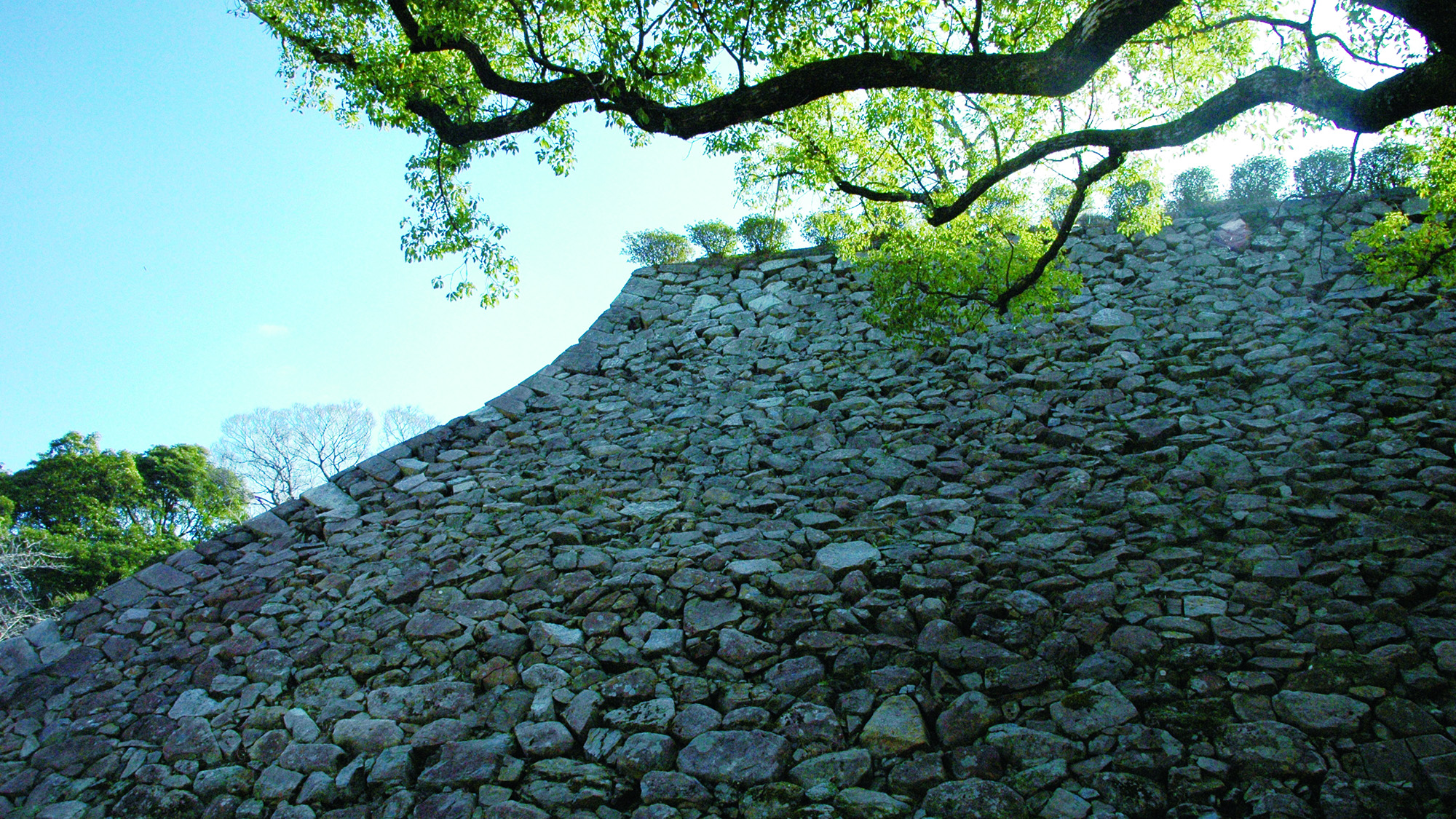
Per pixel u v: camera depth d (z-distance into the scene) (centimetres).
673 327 1335
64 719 735
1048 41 681
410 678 703
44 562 1752
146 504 2450
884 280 834
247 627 823
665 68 590
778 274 1385
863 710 576
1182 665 557
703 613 711
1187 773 474
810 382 1129
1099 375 986
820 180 769
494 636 730
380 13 692
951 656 607
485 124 666
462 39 605
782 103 545
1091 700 544
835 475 924
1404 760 457
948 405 1007
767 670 634
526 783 569
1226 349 968
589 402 1197
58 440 2477
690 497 931
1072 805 471
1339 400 832
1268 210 1170
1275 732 490
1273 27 614
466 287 852
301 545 969
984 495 827
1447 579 572
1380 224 771
